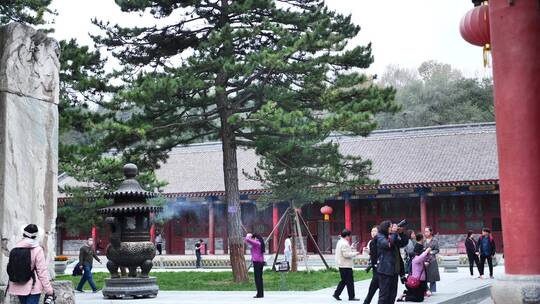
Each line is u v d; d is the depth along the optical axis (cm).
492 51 1140
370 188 5666
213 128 2850
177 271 3862
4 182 1199
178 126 2750
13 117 1224
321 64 2567
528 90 1097
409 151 6219
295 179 3534
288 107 2653
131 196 2162
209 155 7025
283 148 2609
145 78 2494
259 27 2480
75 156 2591
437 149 6144
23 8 2622
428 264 2020
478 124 6369
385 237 1438
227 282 2731
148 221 2205
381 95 2648
